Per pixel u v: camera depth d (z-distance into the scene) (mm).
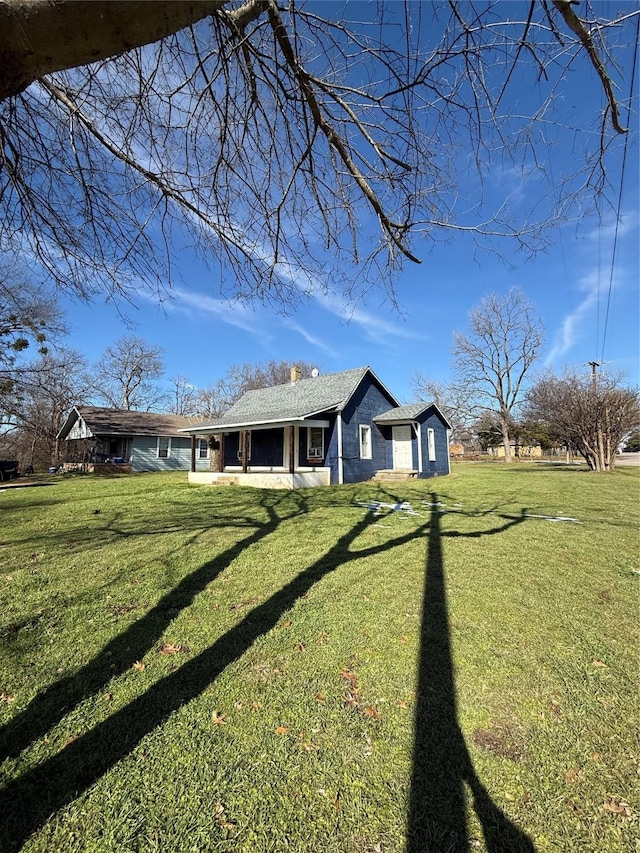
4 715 2344
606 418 20344
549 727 2211
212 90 2676
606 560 5129
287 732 2189
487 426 35656
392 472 17047
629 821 1666
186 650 3053
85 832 1637
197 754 2043
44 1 1046
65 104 2557
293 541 6172
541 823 1662
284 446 16938
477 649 3014
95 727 2242
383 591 4141
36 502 10594
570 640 3143
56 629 3406
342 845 1582
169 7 1195
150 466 25344
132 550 5734
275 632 3301
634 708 2361
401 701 2439
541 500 10422
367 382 17609
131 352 37281
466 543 5973
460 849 1559
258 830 1645
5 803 1768
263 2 2117
